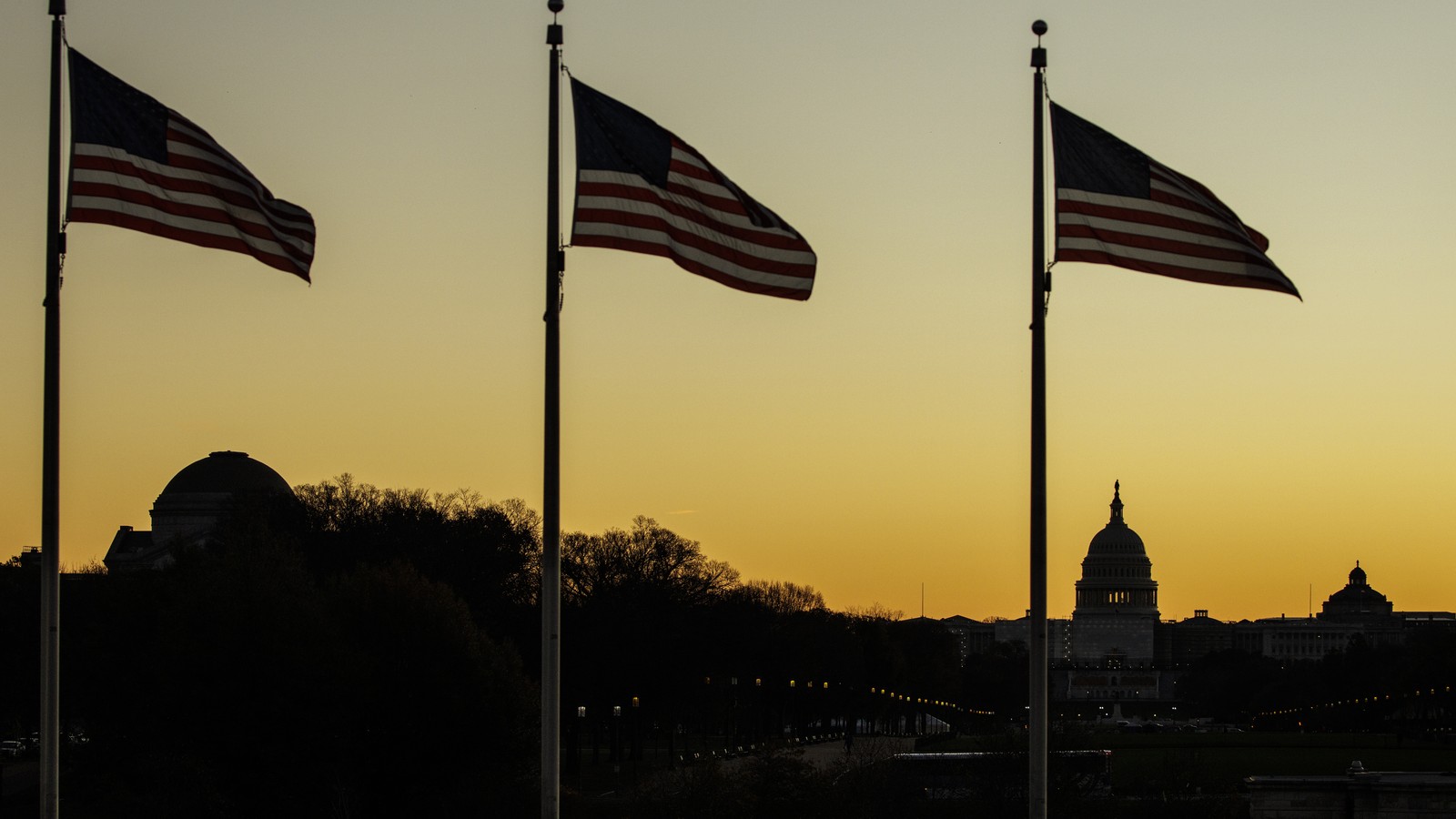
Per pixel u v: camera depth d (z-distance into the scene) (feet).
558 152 167.84
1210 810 367.45
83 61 167.43
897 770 365.20
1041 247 175.01
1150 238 171.53
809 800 343.87
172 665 348.18
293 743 344.49
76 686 380.99
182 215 166.40
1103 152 173.06
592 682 556.51
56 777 170.71
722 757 581.12
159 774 350.84
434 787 356.38
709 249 164.76
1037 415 175.11
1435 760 601.62
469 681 355.77
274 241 169.48
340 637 357.20
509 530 646.74
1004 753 363.76
